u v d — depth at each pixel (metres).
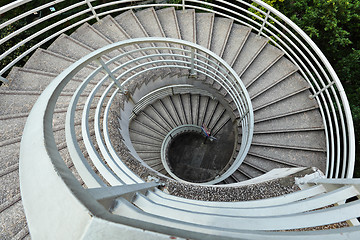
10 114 4.05
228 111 6.85
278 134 5.24
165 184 3.05
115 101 4.50
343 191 1.75
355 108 5.37
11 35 3.75
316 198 1.81
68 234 0.64
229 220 1.40
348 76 5.83
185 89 7.09
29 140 0.90
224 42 5.81
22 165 0.82
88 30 5.52
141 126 7.11
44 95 1.21
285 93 5.44
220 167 8.06
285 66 5.66
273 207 1.86
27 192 0.75
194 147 8.30
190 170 8.09
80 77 4.86
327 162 4.24
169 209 1.47
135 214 0.94
